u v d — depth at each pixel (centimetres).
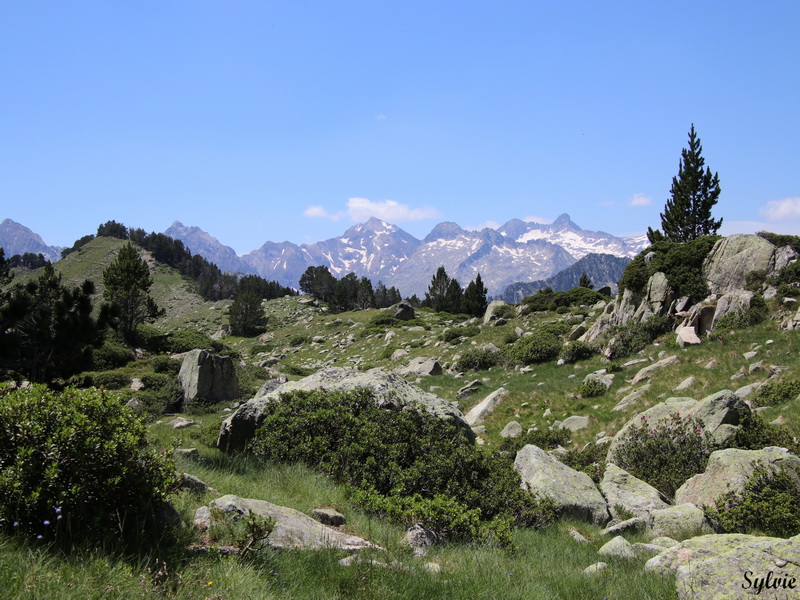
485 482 1272
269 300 13788
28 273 19088
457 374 4325
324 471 1224
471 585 722
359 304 12862
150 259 19062
